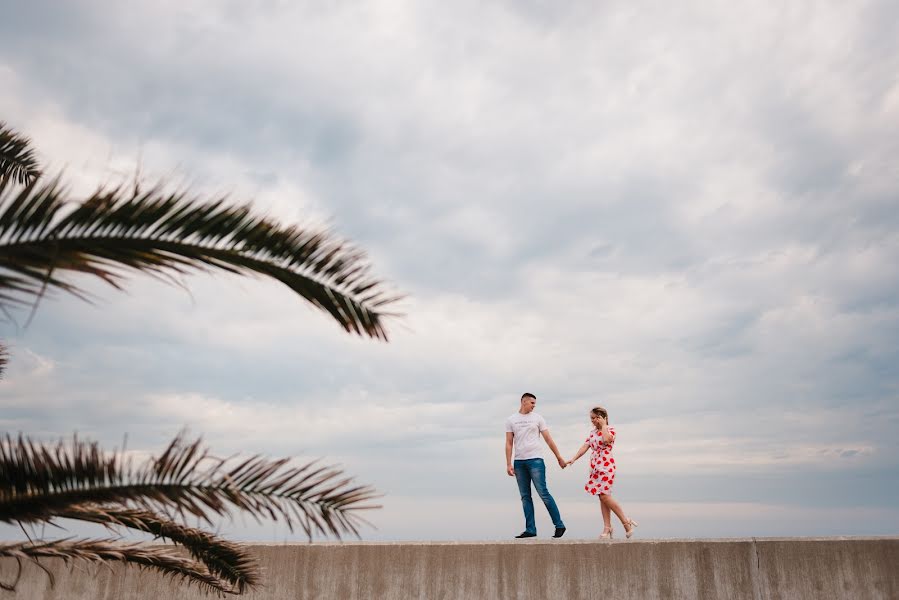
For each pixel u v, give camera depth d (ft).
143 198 7.91
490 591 20.88
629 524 24.61
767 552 21.29
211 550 12.47
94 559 11.06
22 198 7.44
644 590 20.94
